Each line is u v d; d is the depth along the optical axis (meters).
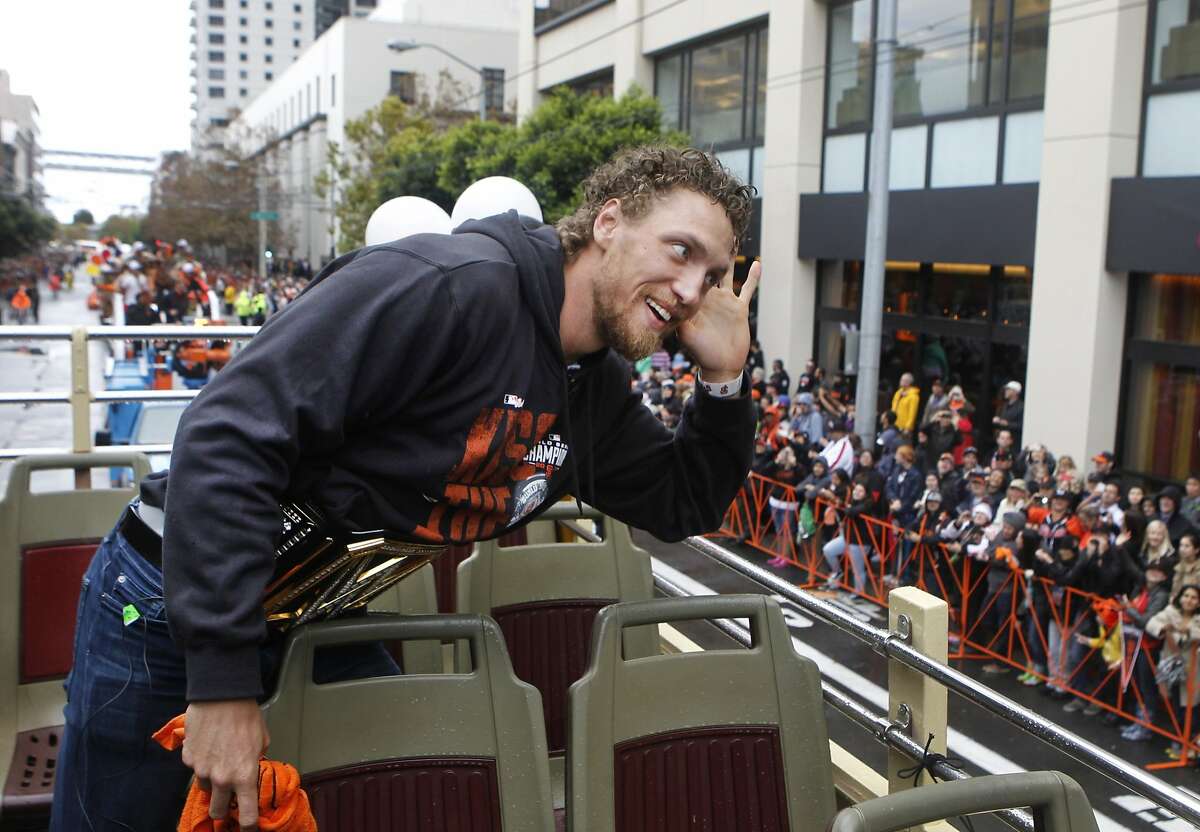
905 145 16.22
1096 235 12.42
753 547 11.73
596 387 2.02
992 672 8.26
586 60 24.75
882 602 9.70
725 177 1.78
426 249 1.63
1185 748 6.79
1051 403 13.09
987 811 1.58
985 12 14.65
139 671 1.82
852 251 16.95
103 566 1.89
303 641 1.84
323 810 1.84
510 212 1.78
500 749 1.94
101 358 17.47
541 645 3.07
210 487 1.45
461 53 58.69
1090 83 12.41
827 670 7.98
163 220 65.38
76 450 4.08
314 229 67.56
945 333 15.67
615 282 1.75
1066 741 1.94
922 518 9.51
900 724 2.51
